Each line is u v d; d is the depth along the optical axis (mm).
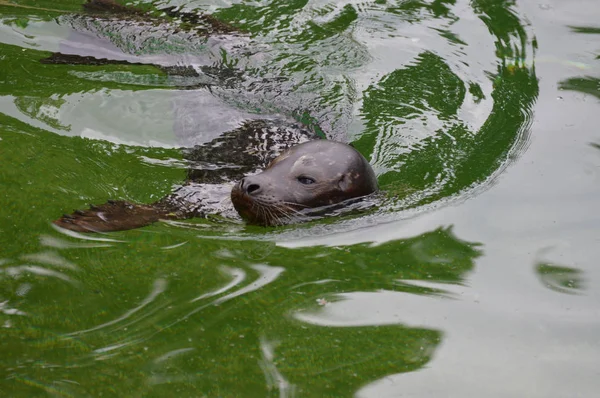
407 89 15938
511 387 8031
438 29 18312
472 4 19516
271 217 11625
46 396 7707
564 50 17344
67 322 8992
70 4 18500
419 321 9164
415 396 7918
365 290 9805
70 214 11477
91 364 8250
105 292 9617
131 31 17469
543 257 10453
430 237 11086
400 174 13094
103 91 15094
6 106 14375
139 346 8578
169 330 8891
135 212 11648
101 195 12141
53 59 16188
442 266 10352
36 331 8789
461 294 9688
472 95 15680
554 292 9680
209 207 12094
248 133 14234
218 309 9328
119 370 8172
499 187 12375
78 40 17000
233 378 8133
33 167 12648
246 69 16438
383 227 11469
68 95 14875
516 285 9859
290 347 8688
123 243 10742
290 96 15570
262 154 13625
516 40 17812
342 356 8539
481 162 13234
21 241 10664
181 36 17438
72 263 10203
